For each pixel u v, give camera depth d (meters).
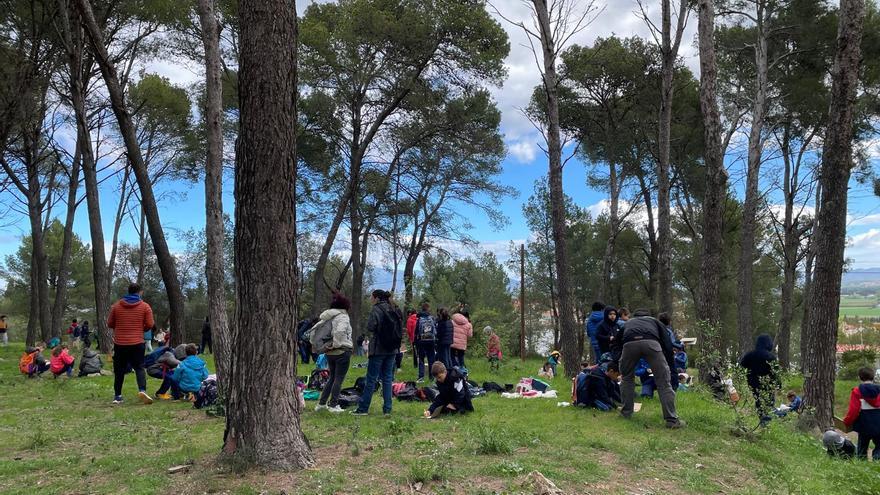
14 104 16.52
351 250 26.00
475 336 21.73
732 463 5.48
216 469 4.36
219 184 8.45
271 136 4.58
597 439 5.94
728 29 22.03
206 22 8.53
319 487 4.04
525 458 5.00
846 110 9.32
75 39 15.20
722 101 22.66
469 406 7.66
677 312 34.00
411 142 22.73
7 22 16.66
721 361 8.63
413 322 13.88
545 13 12.11
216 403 7.66
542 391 10.25
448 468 4.52
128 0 17.20
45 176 25.53
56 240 43.31
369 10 19.31
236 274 4.63
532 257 37.16
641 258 32.75
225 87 20.08
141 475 4.45
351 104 21.97
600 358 9.71
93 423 6.98
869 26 19.16
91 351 12.77
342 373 7.72
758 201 23.06
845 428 7.88
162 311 44.50
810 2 18.95
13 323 47.81
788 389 11.62
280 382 4.52
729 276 27.78
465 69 20.45
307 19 22.78
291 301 4.66
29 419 7.28
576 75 22.69
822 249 9.37
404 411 7.88
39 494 4.07
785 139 23.98
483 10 19.95
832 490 4.88
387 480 4.28
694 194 24.27
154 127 24.55
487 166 25.25
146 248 44.78
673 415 6.74
